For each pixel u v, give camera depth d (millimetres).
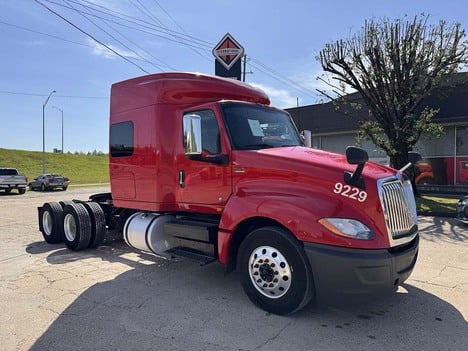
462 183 16031
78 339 3604
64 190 31875
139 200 6000
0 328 3852
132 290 4973
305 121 19953
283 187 4250
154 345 3479
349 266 3627
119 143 6348
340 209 3805
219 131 4934
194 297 4703
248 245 4336
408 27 13969
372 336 3643
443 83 14742
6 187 26641
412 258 4168
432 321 3971
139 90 5957
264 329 3799
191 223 5215
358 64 14664
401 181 4332
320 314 4152
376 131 15234
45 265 6238
